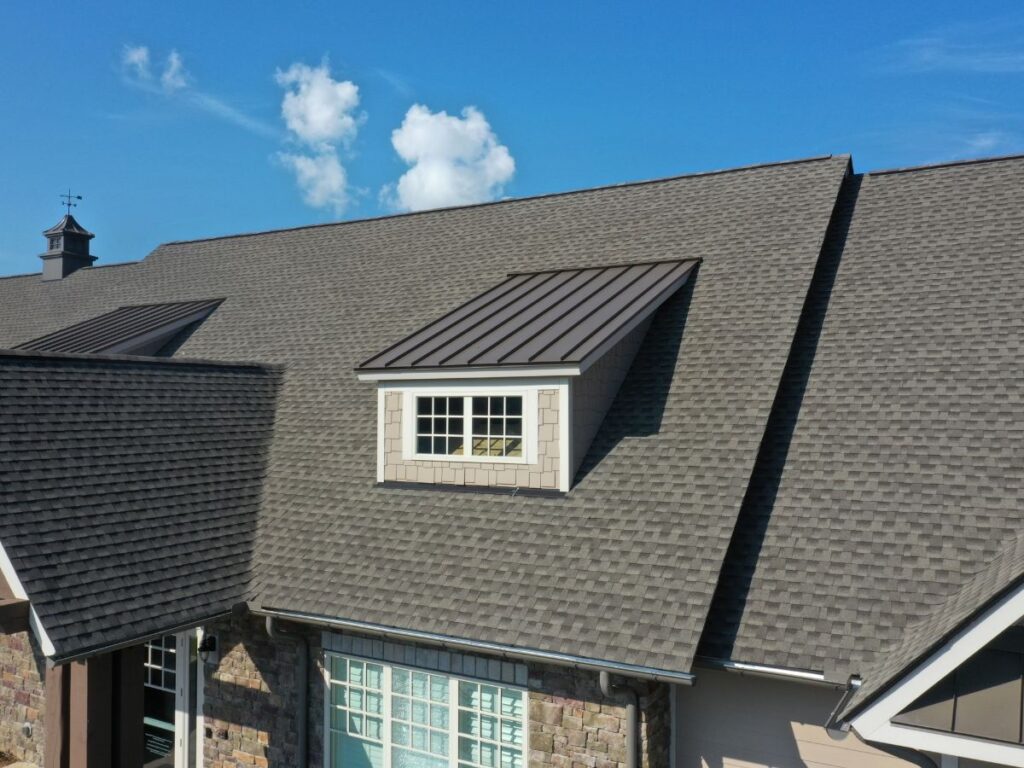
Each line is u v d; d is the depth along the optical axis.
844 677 7.41
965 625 6.02
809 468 9.73
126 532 10.10
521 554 9.59
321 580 10.15
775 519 9.25
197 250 23.09
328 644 10.33
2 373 11.32
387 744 9.96
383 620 9.28
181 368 14.00
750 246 13.35
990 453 9.18
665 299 12.38
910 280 11.95
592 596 8.72
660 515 9.42
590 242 15.31
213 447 12.64
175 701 12.20
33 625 8.47
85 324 19.38
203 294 19.98
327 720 10.31
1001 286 11.27
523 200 18.19
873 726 6.36
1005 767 7.07
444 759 9.58
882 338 11.16
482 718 9.36
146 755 12.74
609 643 8.15
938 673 6.15
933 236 12.65
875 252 12.74
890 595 8.03
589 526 9.65
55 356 12.34
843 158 14.86
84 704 9.70
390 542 10.47
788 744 8.29
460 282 15.59
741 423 10.23
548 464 10.49
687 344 11.84
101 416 11.82
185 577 9.98
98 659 9.77
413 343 12.13
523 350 10.79
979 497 8.74
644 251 14.29
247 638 10.82
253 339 16.81
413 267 17.09
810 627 7.99
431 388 11.38
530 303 12.94
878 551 8.52
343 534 10.87
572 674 8.71
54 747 9.94
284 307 17.69
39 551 9.07
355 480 11.93
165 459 11.78
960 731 6.02
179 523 10.77
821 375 10.95
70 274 26.81
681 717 8.81
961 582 7.90
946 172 14.04
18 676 12.87
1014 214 12.46
